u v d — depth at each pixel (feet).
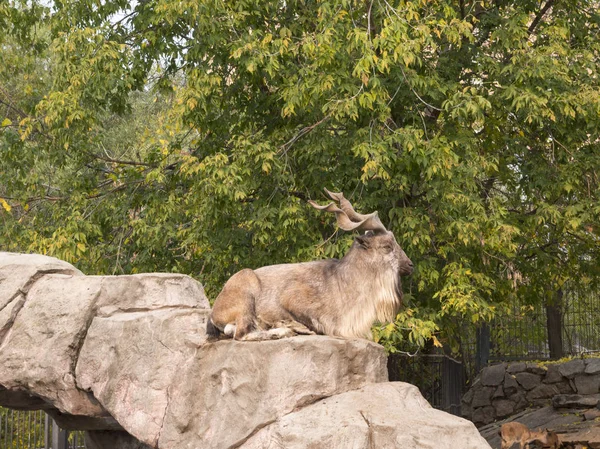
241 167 42.63
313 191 44.57
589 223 47.32
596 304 64.34
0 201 51.44
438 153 39.93
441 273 43.62
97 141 50.14
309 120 45.01
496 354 65.10
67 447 58.44
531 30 50.49
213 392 26.81
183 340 28.22
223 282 46.75
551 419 53.98
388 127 41.78
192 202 45.70
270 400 25.53
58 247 45.91
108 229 51.60
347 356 25.91
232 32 43.93
